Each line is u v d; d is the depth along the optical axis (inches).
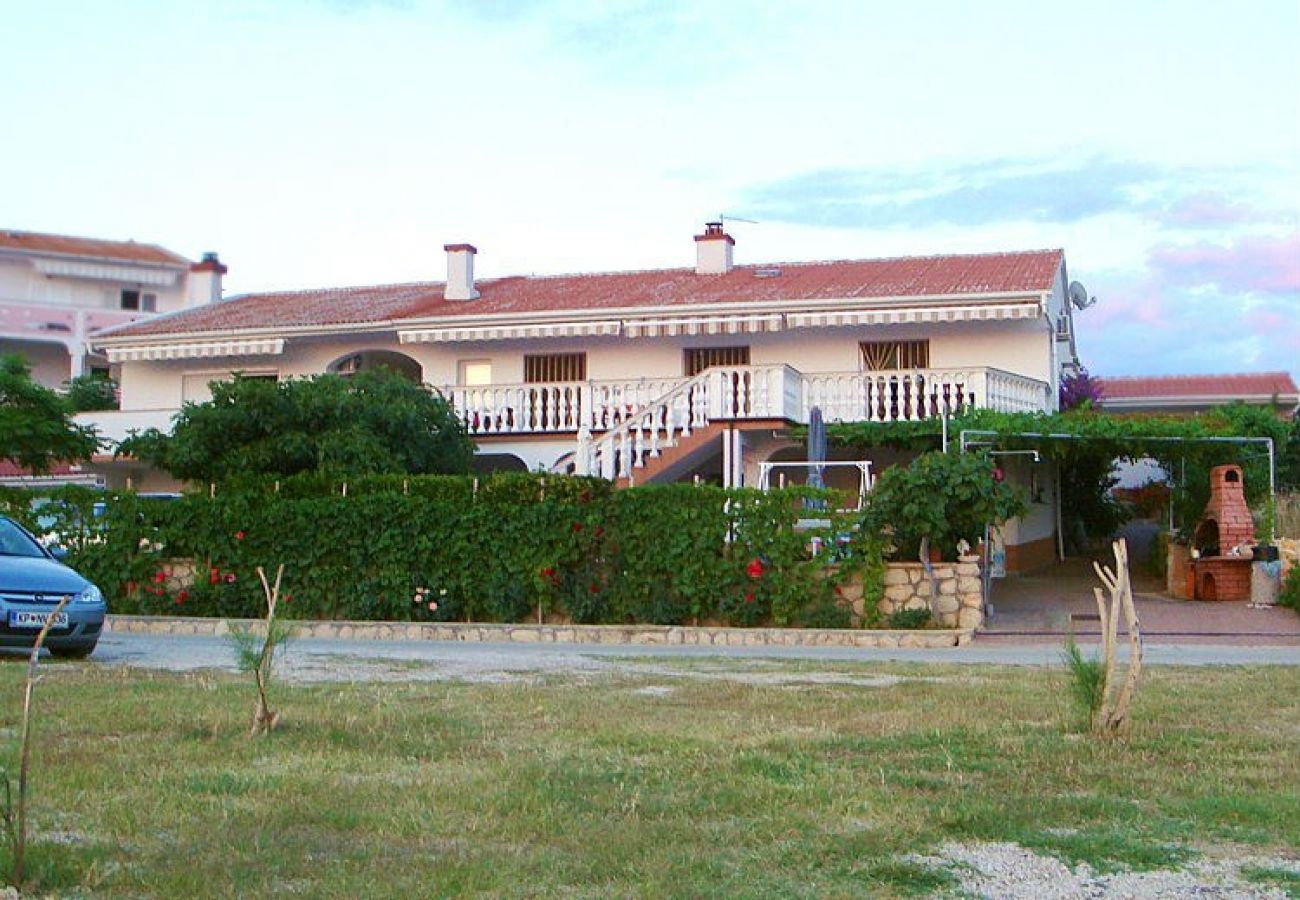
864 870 239.8
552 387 1153.4
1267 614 833.5
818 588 810.2
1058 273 1234.6
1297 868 244.5
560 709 435.5
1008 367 1133.1
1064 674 550.3
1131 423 953.5
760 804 291.0
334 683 510.0
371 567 890.1
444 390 1178.6
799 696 475.8
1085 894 228.1
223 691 468.4
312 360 1306.6
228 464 991.0
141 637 784.9
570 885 229.6
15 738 364.8
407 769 328.2
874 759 344.2
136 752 344.8
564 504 853.2
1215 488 920.3
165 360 1355.8
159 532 923.4
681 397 1064.8
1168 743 368.5
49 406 1103.6
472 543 869.2
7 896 217.3
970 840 263.0
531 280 1448.1
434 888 224.8
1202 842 263.4
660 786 308.3
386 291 1467.8
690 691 490.3
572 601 844.6
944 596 793.6
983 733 385.7
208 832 260.8
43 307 2096.5
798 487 816.9
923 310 1101.1
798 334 1179.3
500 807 285.3
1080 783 315.9
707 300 1186.6
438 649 715.4
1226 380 1765.5
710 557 821.9
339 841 257.3
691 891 224.4
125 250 2304.4
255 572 907.4
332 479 915.4
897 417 1070.4
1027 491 1107.9
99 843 250.8
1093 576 1055.6
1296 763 343.3
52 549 667.4
